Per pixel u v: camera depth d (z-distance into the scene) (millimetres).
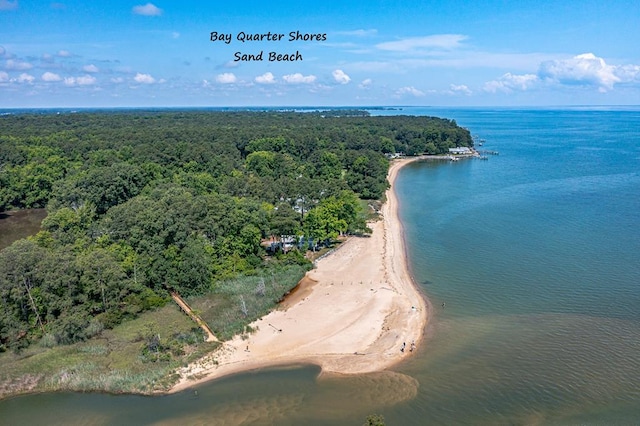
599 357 61875
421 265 93375
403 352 64188
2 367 60000
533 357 62281
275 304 78062
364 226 114250
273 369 61156
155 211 85750
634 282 82750
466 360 62125
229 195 109875
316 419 52062
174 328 68938
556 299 77562
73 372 59375
